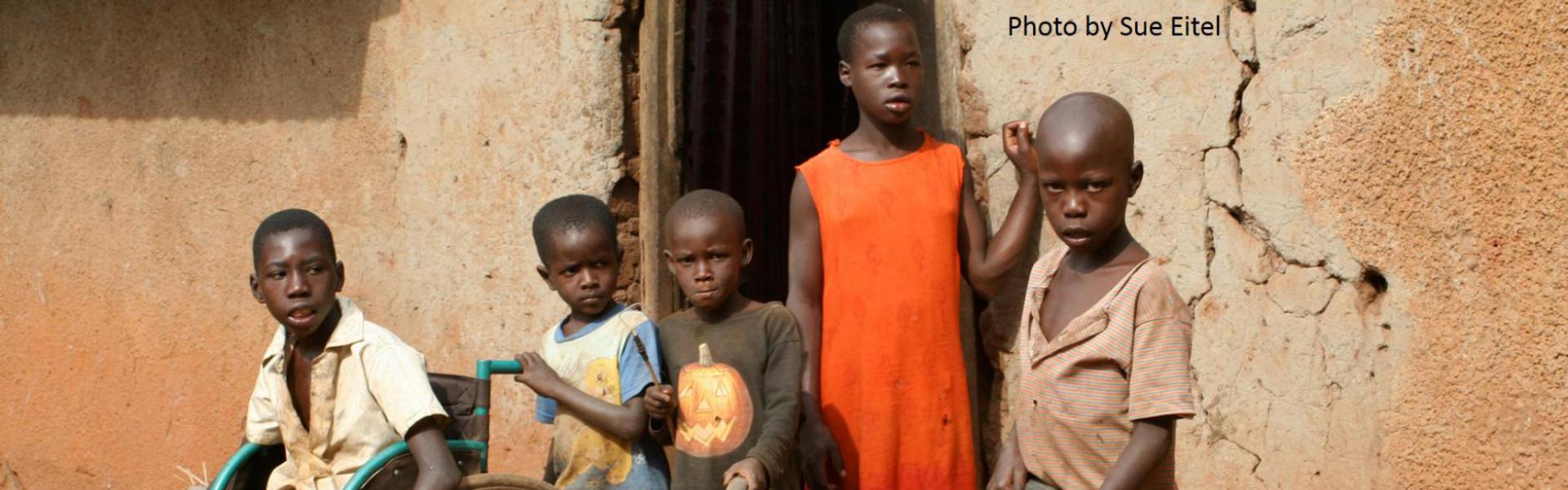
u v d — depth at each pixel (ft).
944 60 14.48
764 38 21.57
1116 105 10.03
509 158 16.47
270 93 19.06
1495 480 11.51
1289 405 12.48
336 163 18.39
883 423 13.32
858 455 13.41
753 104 21.48
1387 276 11.96
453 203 17.10
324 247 12.08
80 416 21.74
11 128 22.35
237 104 19.43
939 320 13.35
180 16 20.02
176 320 20.25
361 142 18.10
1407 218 11.85
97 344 21.40
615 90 15.60
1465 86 11.59
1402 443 11.93
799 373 12.64
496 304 16.63
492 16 16.63
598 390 12.60
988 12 13.94
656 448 12.92
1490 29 11.47
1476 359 11.57
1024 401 10.73
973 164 14.15
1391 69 11.86
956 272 13.48
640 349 12.57
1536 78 11.29
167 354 20.39
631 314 12.89
